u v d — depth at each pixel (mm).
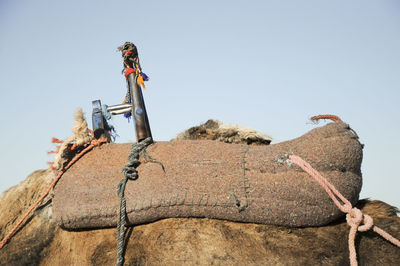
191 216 3170
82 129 3643
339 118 3389
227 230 3066
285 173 3025
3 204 4035
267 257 2871
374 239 2865
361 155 3107
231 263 2865
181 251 2980
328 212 2969
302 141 3145
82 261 3213
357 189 3070
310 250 2889
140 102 3652
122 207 3139
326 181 2920
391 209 3082
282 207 2959
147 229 3197
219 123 4207
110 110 3775
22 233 3660
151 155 3328
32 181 4223
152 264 2963
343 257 2838
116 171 3336
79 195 3305
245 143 3779
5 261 3451
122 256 3039
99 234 3328
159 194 3109
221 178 3070
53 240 3527
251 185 3016
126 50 3811
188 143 3381
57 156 3502
